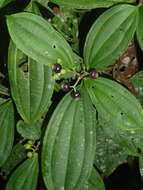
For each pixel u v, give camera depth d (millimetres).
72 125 365
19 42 343
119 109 353
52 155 369
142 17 371
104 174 445
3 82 442
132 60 434
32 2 388
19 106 375
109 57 366
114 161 434
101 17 362
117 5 359
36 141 417
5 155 410
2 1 404
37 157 411
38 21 346
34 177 413
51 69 368
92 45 367
